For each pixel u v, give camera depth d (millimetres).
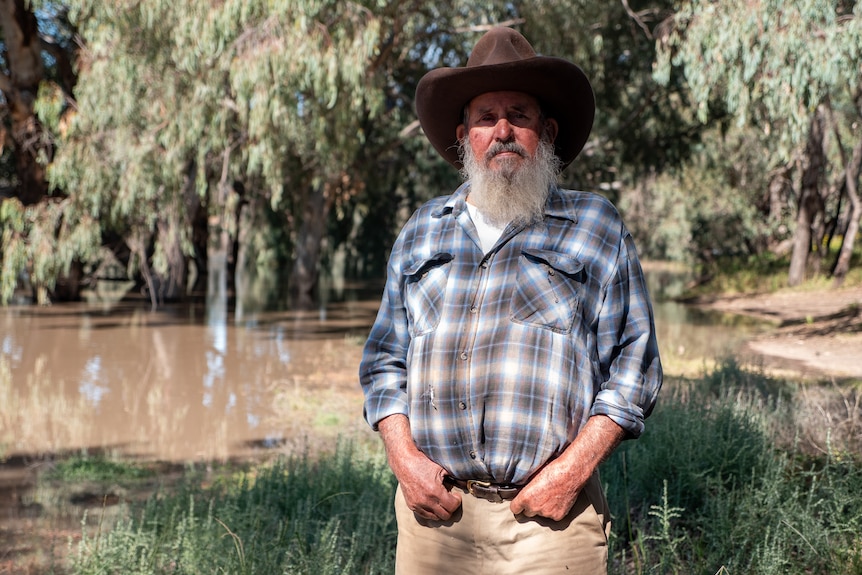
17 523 5766
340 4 14461
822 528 3732
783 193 36625
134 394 11062
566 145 2441
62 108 19984
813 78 12898
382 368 2340
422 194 31141
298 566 3617
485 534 2121
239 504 5109
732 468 4617
